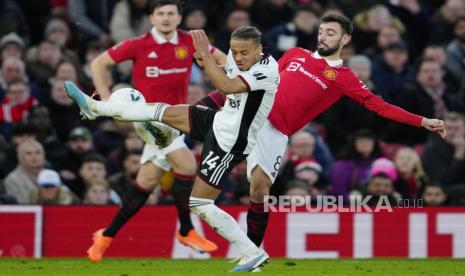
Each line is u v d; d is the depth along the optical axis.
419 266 28.94
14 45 40.84
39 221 31.33
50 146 36.66
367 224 31.84
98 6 44.91
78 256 31.33
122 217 28.53
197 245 29.14
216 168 24.39
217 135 24.44
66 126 38.94
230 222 24.55
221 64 28.69
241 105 24.23
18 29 43.47
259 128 24.70
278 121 26.61
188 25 43.66
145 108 25.22
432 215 31.95
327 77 26.86
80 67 41.16
